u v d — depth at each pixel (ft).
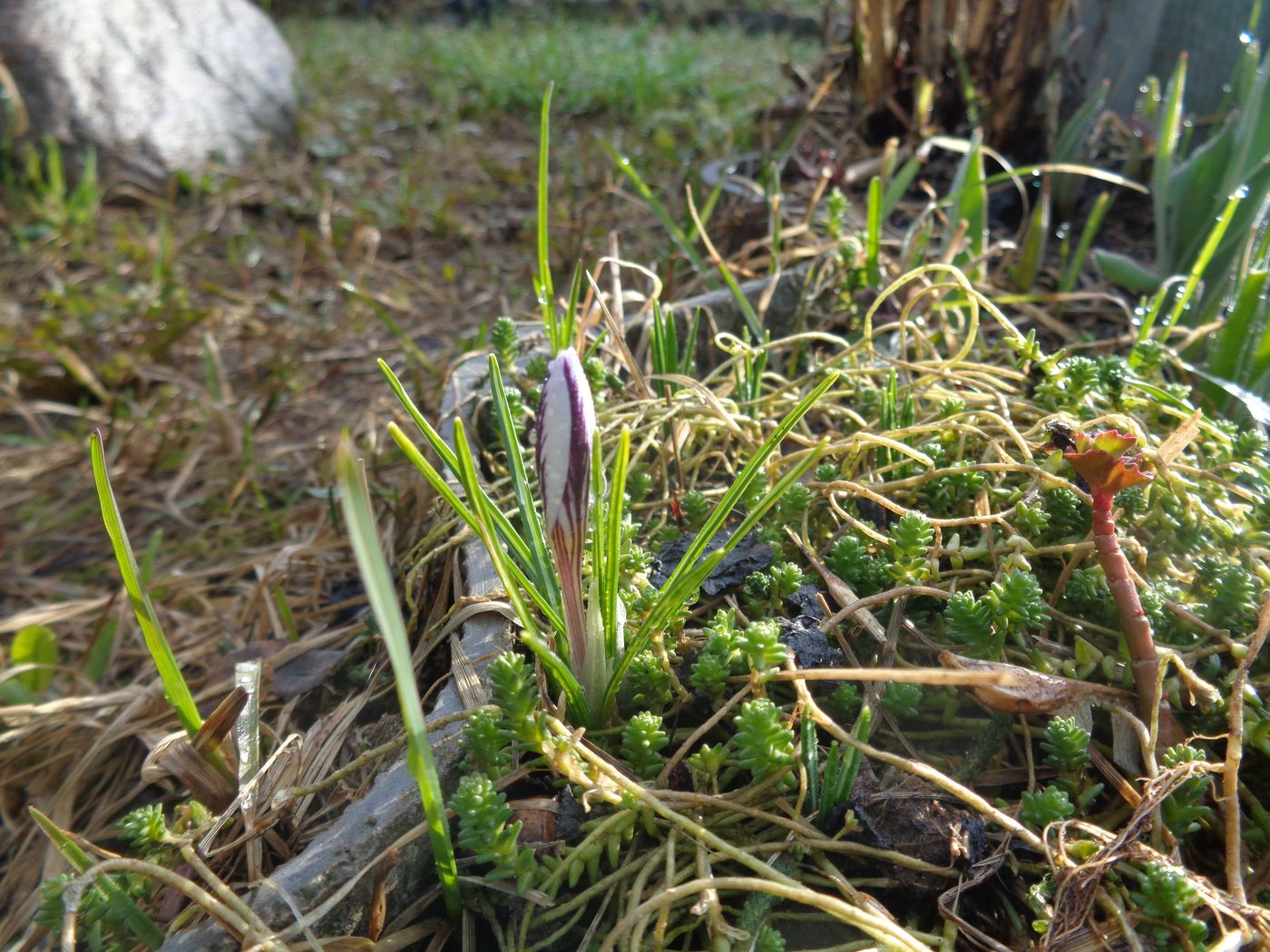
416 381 1.28
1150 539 0.75
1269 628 0.60
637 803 0.54
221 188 2.55
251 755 0.67
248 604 1.12
